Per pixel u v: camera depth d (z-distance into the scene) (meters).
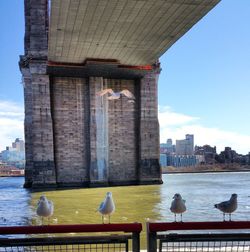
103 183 84.62
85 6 50.41
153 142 88.88
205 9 52.22
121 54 76.50
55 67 81.25
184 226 7.34
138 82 90.06
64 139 85.12
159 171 88.81
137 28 60.19
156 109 89.62
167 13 53.66
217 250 9.16
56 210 43.03
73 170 84.94
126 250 7.44
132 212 40.22
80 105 86.62
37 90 82.56
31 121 87.56
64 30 60.44
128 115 89.38
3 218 37.94
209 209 42.50
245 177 161.12
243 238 7.44
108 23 57.50
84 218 35.94
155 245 7.39
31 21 82.75
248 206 43.97
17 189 90.75
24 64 85.56
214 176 175.75
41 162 81.75
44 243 7.30
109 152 87.44
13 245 7.28
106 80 88.25
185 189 81.00
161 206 46.12
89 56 77.69
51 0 48.62
